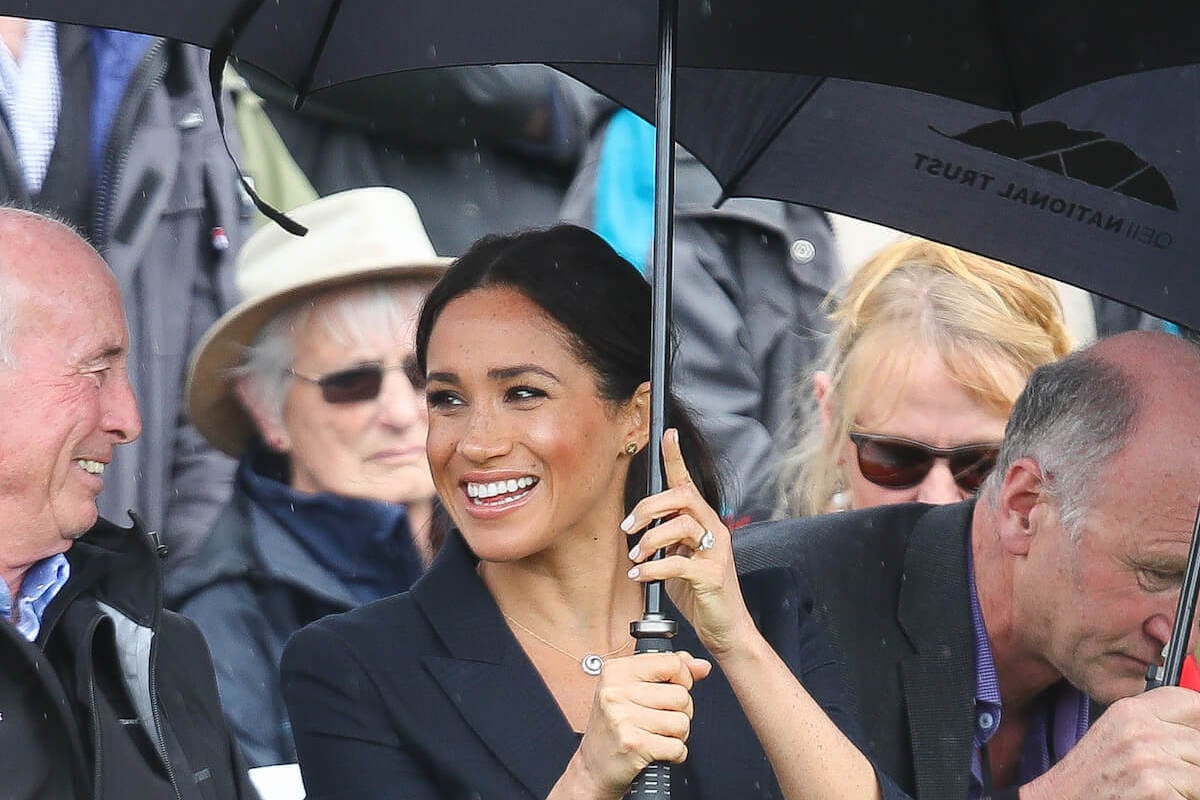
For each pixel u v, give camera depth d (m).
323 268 18.89
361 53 13.09
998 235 14.99
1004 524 14.40
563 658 12.73
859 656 14.61
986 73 13.48
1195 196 14.86
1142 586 13.81
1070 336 19.53
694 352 20.00
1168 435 13.69
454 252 19.53
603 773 10.91
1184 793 11.81
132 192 18.28
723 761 12.54
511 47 13.09
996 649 14.68
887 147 14.95
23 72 17.98
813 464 19.78
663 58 11.74
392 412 18.88
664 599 12.57
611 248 13.01
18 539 12.84
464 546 13.06
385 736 12.35
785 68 13.32
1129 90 14.71
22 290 12.79
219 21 12.28
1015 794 12.28
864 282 19.69
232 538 18.44
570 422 12.46
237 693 18.08
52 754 12.45
